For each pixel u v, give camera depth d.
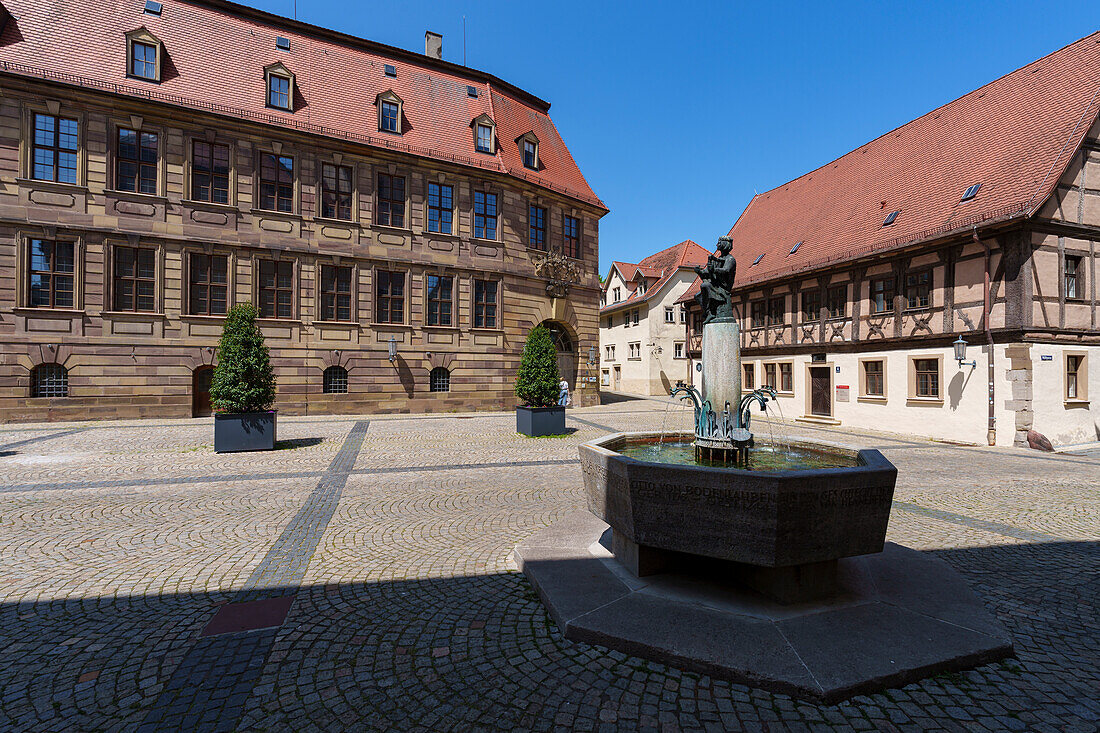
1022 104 16.50
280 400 19.81
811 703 3.01
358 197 21.19
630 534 4.25
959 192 15.96
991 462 11.86
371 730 2.79
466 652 3.59
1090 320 14.79
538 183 24.66
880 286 17.73
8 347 16.50
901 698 3.07
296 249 20.05
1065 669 3.43
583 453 5.07
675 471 3.94
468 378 23.12
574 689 3.15
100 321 17.45
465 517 7.04
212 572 5.08
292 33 22.53
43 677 3.29
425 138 22.95
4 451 11.70
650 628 3.68
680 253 39.00
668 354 37.34
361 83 22.88
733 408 5.84
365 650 3.62
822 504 3.75
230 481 9.12
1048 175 13.30
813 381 20.58
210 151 19.08
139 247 18.02
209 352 18.80
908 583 4.53
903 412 16.89
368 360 21.30
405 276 22.00
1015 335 13.88
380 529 6.50
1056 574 5.18
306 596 4.54
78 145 17.23
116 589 4.66
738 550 3.77
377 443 13.59
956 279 15.29
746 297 24.00
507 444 13.57
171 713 2.93
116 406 17.67
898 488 9.09
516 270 24.36
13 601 4.40
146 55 18.42
